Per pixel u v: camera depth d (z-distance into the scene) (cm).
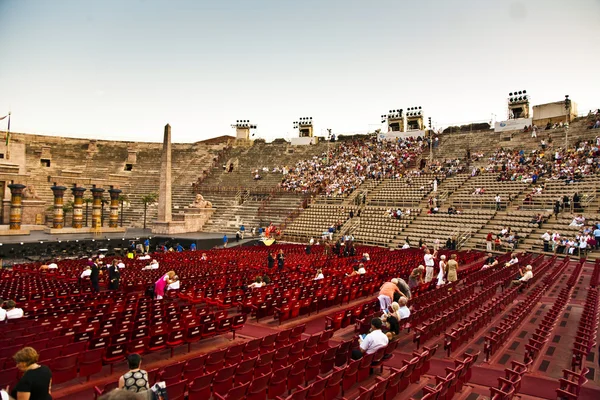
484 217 4306
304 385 978
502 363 1149
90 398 952
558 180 4406
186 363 933
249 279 2264
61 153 7669
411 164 6206
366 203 5516
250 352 1126
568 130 5559
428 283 2092
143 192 7319
